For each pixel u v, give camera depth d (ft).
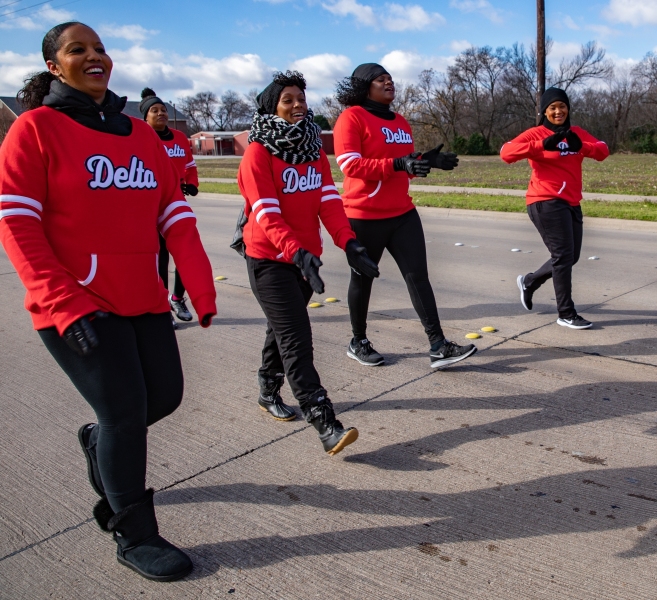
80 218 7.33
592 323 17.75
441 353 14.40
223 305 21.65
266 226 10.43
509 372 14.47
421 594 7.54
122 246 7.55
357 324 15.21
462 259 28.60
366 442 11.42
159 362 8.05
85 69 7.38
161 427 12.30
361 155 14.01
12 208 6.89
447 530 8.77
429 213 47.39
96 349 7.26
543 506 9.23
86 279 7.43
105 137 7.49
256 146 10.81
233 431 12.05
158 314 8.15
